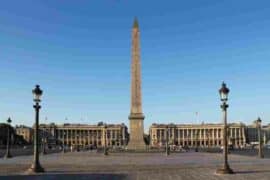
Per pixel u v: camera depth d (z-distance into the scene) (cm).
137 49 8194
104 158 6378
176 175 2978
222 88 3156
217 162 4966
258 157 6831
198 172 3275
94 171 3409
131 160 5584
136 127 8800
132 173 3183
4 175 3009
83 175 2997
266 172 3250
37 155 3291
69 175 3002
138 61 8250
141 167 3947
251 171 3359
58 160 5638
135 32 8119
